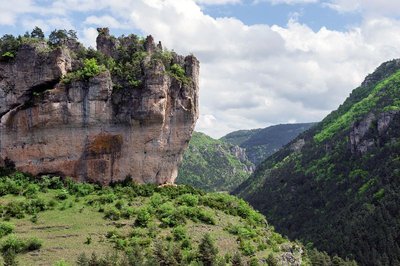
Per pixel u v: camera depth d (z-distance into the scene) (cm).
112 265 7212
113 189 10469
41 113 10381
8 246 7706
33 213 8938
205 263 8069
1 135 10450
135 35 12362
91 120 10594
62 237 8288
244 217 10819
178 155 11781
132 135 10900
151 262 7231
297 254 10288
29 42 10644
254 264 8581
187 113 11631
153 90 10812
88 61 10894
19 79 10506
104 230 8638
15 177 10119
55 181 10269
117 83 10919
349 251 15112
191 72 11938
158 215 9412
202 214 9756
